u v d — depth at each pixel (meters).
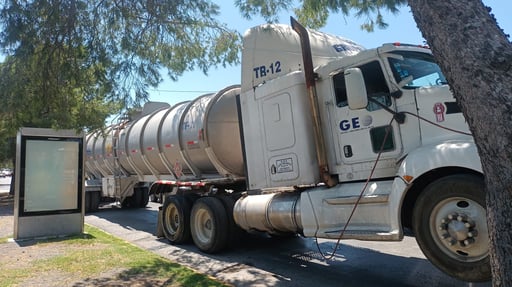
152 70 7.67
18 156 9.55
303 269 6.65
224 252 8.07
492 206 2.34
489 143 2.30
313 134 6.02
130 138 12.86
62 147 10.04
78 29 6.93
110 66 7.29
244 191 8.73
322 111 6.01
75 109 9.25
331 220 5.55
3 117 8.29
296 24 6.05
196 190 9.08
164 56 8.20
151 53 7.71
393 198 4.78
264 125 6.72
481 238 4.19
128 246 8.42
